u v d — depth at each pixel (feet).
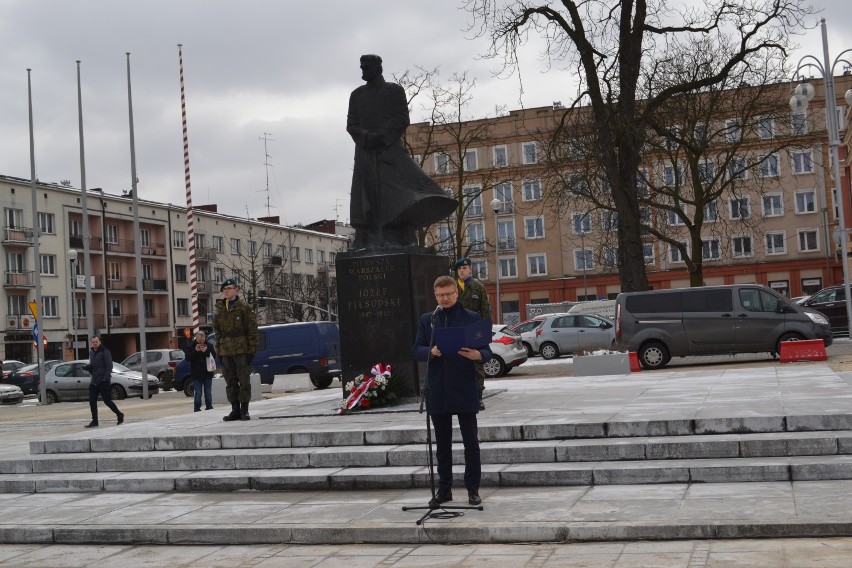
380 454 35.12
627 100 97.96
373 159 50.31
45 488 38.27
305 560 25.50
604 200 143.95
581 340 116.06
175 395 121.60
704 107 122.01
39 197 218.79
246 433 39.42
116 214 239.30
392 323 47.80
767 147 188.75
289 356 102.32
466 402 28.40
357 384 47.06
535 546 24.95
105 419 81.71
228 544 28.37
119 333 239.71
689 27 97.45
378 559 24.89
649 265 241.55
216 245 277.85
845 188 196.85
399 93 50.55
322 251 335.88
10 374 152.15
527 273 250.78
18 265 214.28
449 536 26.16
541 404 44.83
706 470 29.91
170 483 36.24
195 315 107.14
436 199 49.67
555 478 31.40
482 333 28.12
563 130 107.86
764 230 234.38
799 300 129.59
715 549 22.90
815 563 20.84
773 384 48.62
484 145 245.04
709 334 83.56
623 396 46.68
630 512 26.37
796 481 28.99
